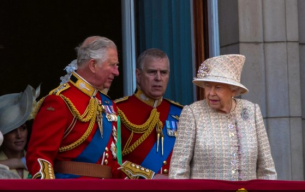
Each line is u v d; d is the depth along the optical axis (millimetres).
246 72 25281
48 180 16203
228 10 25781
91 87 20219
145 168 21875
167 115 23125
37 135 19094
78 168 19484
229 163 19094
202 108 19500
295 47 25594
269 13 25516
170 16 26641
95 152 19766
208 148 19047
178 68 26422
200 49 26172
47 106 19422
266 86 25391
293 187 17109
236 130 19391
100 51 20078
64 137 19484
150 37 26859
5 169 20625
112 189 16469
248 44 25344
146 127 22547
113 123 20500
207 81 19266
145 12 26953
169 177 19141
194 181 16797
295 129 25469
